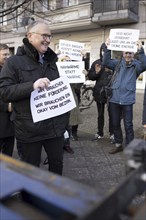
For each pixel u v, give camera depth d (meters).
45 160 4.47
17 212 1.11
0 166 1.42
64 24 16.95
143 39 15.79
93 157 4.96
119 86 4.96
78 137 6.31
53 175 1.31
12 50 22.08
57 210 1.10
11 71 2.72
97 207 0.91
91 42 17.55
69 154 5.11
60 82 2.87
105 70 5.77
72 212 1.06
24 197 1.24
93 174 4.19
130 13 14.99
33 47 2.76
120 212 1.02
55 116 2.88
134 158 1.24
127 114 4.98
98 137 6.07
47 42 2.77
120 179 3.99
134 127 7.03
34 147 2.86
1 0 7.73
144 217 1.15
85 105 10.05
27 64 2.78
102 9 15.58
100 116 5.99
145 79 15.34
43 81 2.62
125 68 4.97
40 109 2.79
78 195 1.14
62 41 5.77
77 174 4.19
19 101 2.77
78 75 4.86
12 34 21.59
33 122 2.79
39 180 1.26
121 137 5.18
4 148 3.94
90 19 16.06
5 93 2.67
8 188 1.22
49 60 2.93
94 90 5.96
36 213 1.10
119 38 4.89
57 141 2.96
